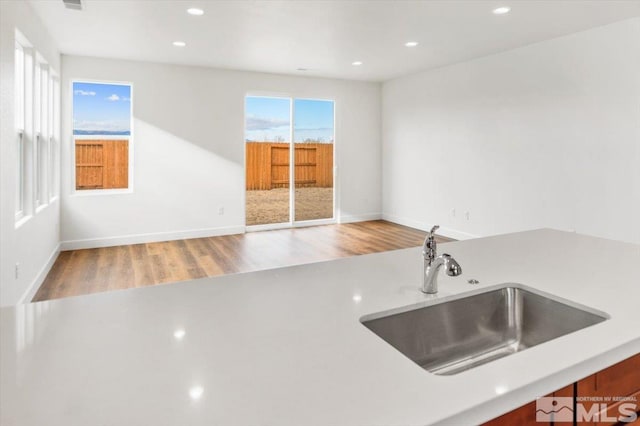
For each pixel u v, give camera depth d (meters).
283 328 0.99
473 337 1.28
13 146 3.08
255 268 4.59
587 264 1.56
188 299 1.20
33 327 0.99
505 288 1.35
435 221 6.44
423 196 6.67
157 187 5.89
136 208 5.79
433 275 1.24
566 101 4.51
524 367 0.79
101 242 5.60
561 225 4.64
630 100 3.96
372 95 7.47
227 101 6.27
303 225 7.13
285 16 3.85
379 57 5.47
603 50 4.14
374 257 1.69
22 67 3.70
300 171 7.07
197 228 6.20
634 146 3.95
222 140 6.28
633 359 0.92
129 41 4.70
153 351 0.87
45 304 1.15
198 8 3.65
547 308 1.25
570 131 4.49
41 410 0.66
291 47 4.96
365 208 7.60
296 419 0.64
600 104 4.20
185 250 5.42
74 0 3.44
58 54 5.04
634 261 1.60
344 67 6.11
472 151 5.71
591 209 4.34
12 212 3.08
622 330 0.97
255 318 1.05
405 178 7.06
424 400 0.69
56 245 5.09
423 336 1.19
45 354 0.85
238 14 3.80
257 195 6.75
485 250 1.79
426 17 3.87
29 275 3.61
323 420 0.63
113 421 0.63
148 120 5.78
